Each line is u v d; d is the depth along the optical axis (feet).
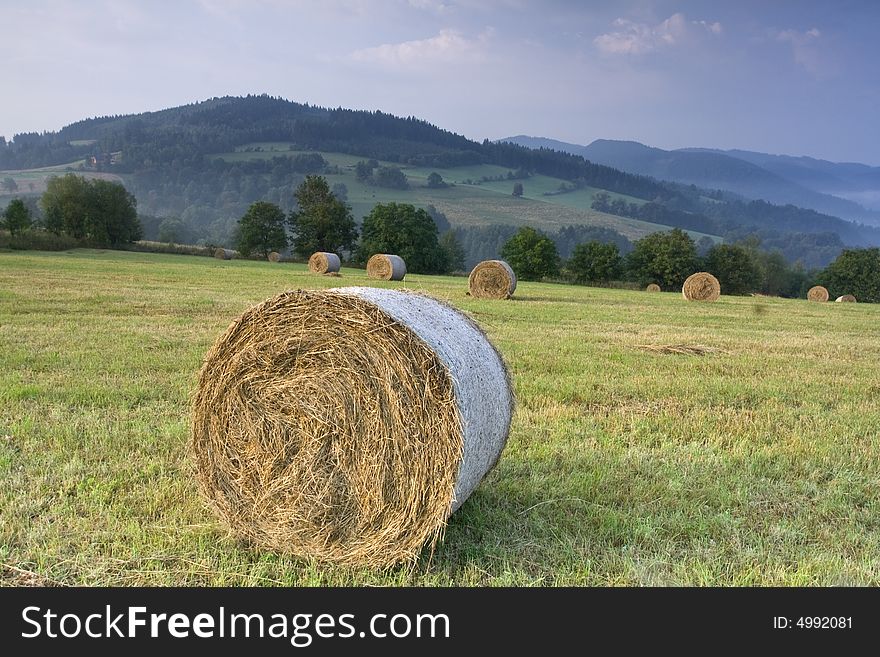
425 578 15.02
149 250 252.83
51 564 14.82
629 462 22.38
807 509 19.13
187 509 17.61
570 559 15.66
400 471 15.40
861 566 15.72
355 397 15.84
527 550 16.03
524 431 25.46
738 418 28.73
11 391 27.89
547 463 21.80
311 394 16.22
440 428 15.25
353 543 15.83
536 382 33.96
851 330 71.51
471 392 16.17
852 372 41.42
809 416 29.99
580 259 262.67
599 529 17.11
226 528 16.83
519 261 257.34
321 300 16.34
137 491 18.42
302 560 16.16
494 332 54.49
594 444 24.21
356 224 284.00
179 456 21.27
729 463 22.71
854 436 26.66
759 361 44.29
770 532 17.43
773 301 145.89
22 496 17.75
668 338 54.75
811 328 72.28
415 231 262.06
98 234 256.11
